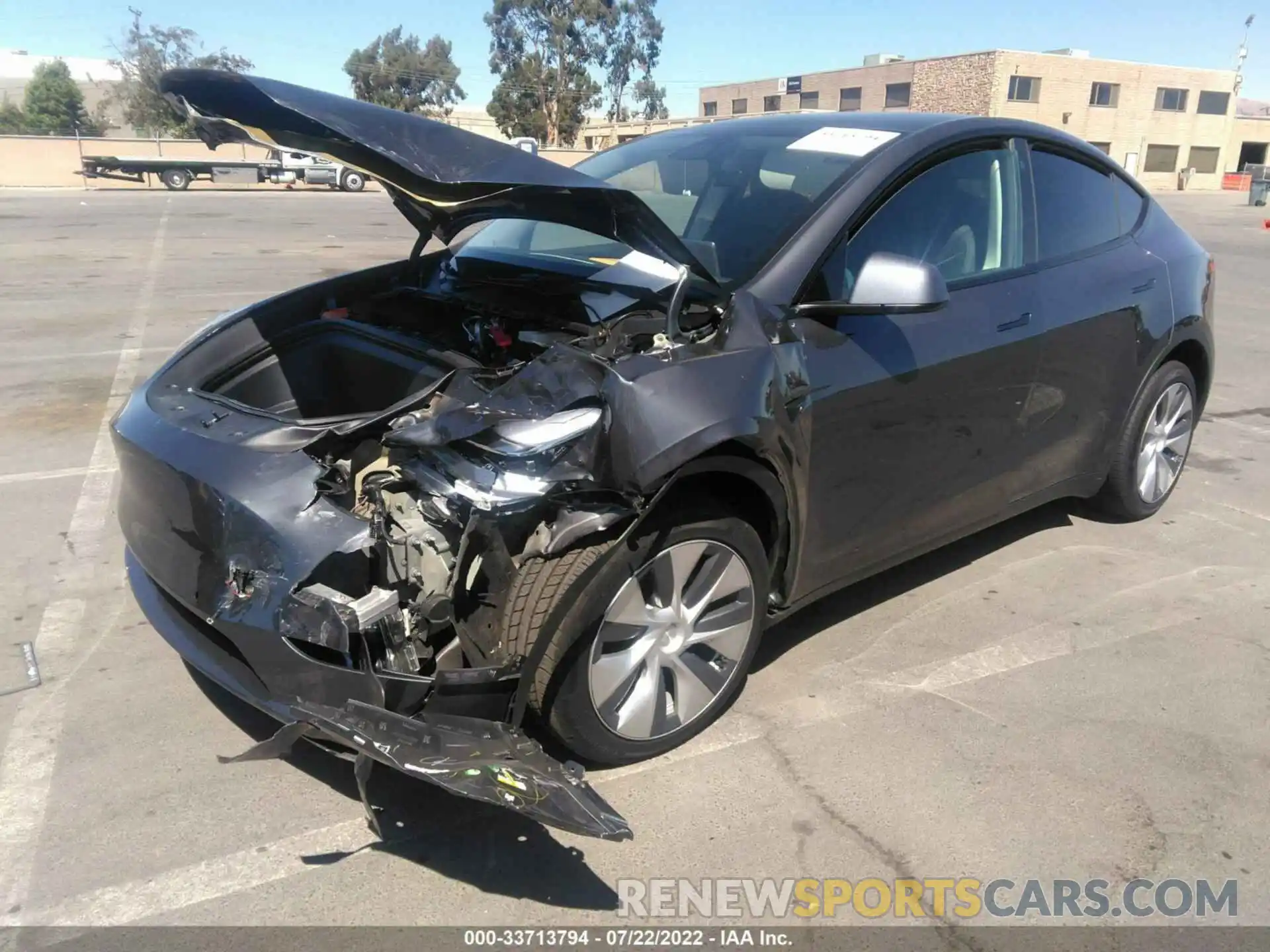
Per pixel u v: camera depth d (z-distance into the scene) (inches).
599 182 99.0
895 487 129.0
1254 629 148.3
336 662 92.3
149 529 108.1
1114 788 111.2
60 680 129.6
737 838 102.3
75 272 502.0
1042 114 1952.5
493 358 117.7
